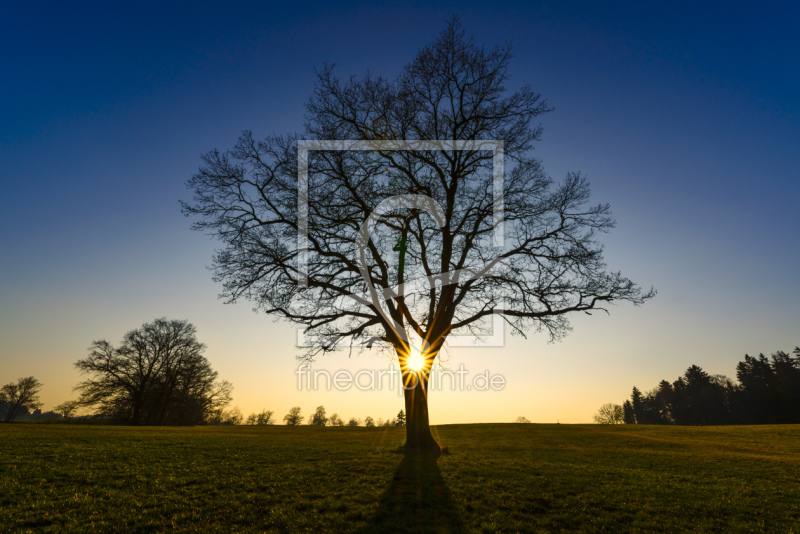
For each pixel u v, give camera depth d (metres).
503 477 13.90
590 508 10.77
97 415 66.00
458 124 19.67
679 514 10.52
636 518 10.12
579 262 19.38
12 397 83.31
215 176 18.91
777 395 97.88
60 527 8.53
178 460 16.36
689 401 117.12
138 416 65.56
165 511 9.75
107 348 65.31
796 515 10.75
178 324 70.06
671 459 23.33
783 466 21.05
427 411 19.11
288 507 10.16
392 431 46.09
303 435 37.50
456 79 19.69
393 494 11.37
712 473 18.50
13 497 10.36
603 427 51.91
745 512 10.81
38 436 24.47
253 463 16.00
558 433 43.94
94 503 10.12
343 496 11.14
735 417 106.50
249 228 18.98
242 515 9.56
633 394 146.38
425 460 16.55
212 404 69.88
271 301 18.86
